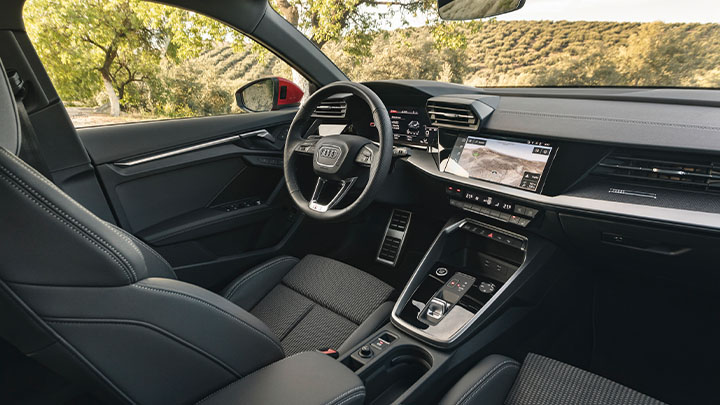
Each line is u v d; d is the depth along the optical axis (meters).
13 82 1.36
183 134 1.87
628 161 1.23
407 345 1.32
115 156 1.70
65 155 1.56
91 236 0.57
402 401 1.16
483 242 1.68
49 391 0.89
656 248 1.24
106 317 0.60
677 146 1.12
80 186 1.61
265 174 2.15
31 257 0.53
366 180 1.52
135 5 2.73
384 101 1.88
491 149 1.54
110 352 0.62
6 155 0.52
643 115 1.21
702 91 1.38
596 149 1.28
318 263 1.67
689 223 1.09
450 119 1.63
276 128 2.18
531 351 1.60
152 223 1.82
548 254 1.50
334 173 1.45
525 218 1.47
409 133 1.84
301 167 1.86
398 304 1.46
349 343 1.34
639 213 1.17
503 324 1.45
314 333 1.44
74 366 0.61
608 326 1.72
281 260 1.72
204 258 1.89
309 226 2.14
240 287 1.57
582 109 1.33
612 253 1.36
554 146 1.37
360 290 1.54
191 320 0.69
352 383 0.80
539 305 1.57
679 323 1.59
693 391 1.49
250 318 0.80
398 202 1.93
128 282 0.61
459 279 1.55
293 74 2.19
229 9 1.65
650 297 1.61
